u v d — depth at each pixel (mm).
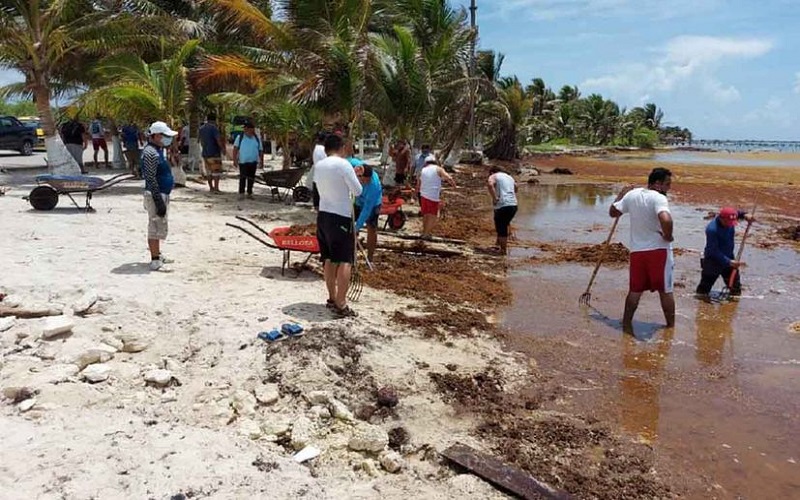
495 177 11281
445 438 4680
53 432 4133
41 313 5926
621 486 4238
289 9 16484
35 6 15258
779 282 9938
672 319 7520
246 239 10211
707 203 20859
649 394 5680
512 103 39812
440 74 18672
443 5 19375
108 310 6145
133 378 5027
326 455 4273
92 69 18047
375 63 16172
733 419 5254
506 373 5922
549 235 13836
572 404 5414
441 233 13055
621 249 11672
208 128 15953
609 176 33781
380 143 36344
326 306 6777
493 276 9727
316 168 6379
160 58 19938
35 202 11594
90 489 3545
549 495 3938
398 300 7762
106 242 9211
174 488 3629
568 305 8320
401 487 3984
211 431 4355
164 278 7445
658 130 113188
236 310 6430
